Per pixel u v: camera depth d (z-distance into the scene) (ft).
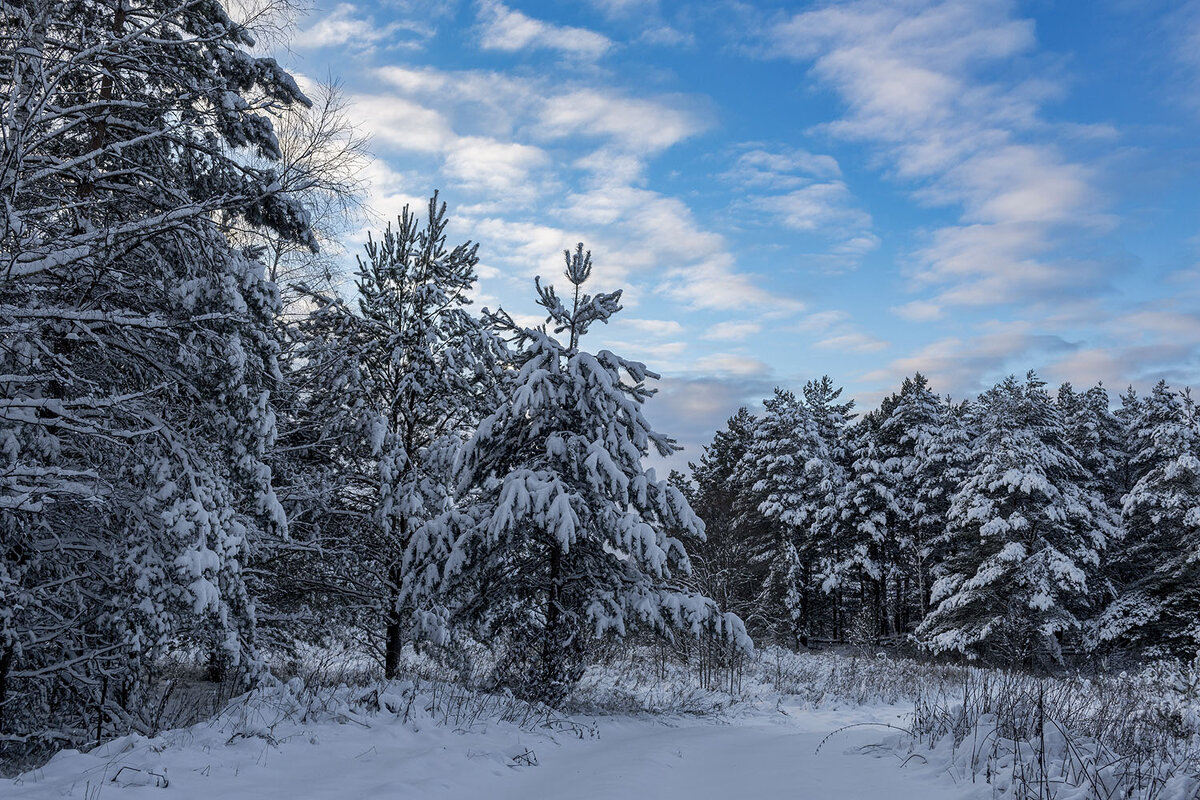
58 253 25.61
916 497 131.75
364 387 45.75
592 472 41.09
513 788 21.21
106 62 29.04
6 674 27.25
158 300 32.32
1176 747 24.72
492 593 44.14
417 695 30.81
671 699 49.11
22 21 24.50
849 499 128.06
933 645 107.14
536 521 39.60
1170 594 103.55
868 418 148.25
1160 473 107.76
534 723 31.83
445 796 19.25
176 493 28.96
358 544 45.83
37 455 28.50
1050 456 110.73
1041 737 20.33
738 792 21.27
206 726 23.12
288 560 45.50
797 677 63.52
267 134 36.65
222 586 30.12
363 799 17.75
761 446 140.87
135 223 27.27
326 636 48.67
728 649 60.08
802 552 129.90
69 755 19.12
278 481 44.96
